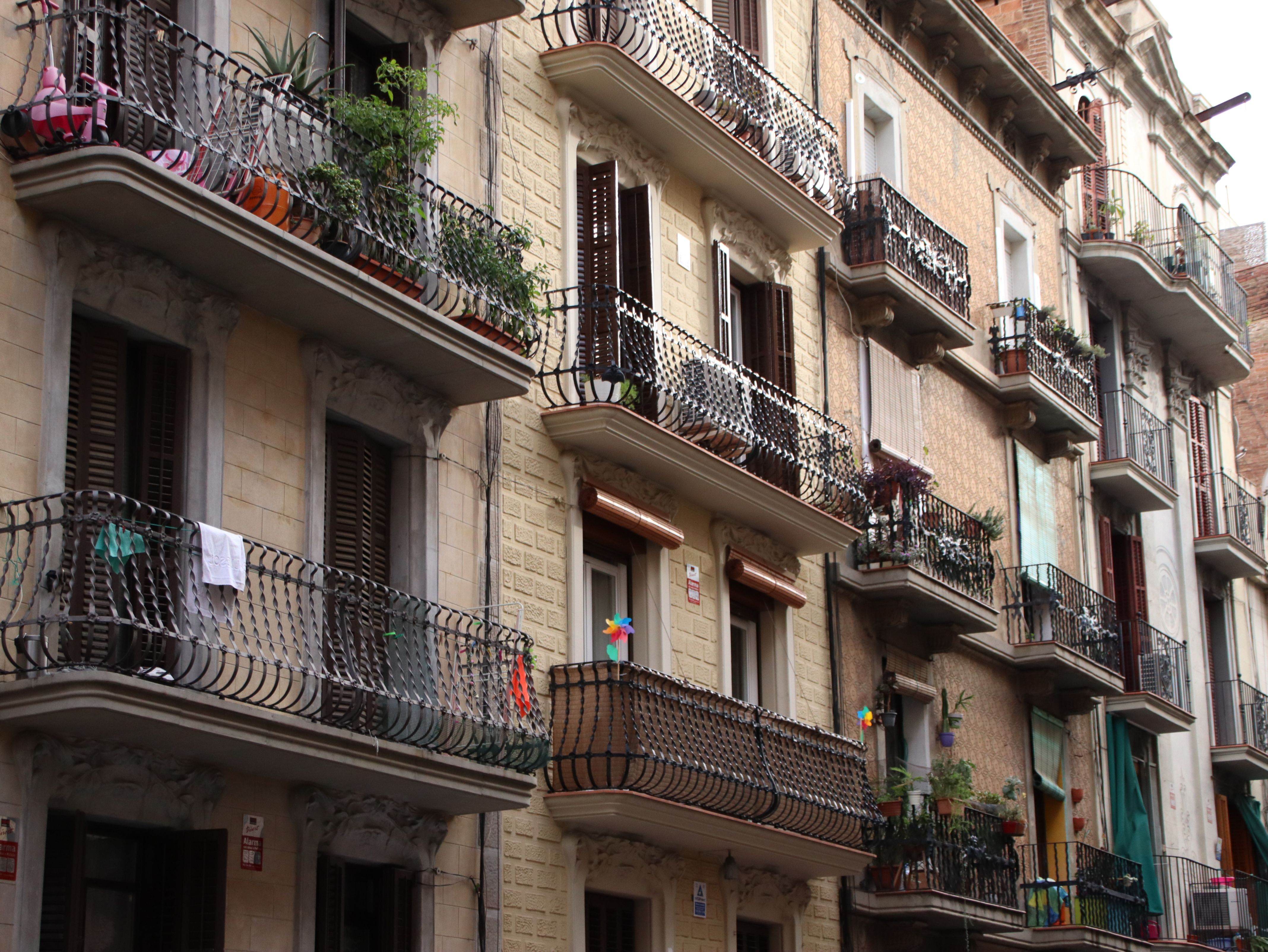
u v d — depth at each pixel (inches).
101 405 499.5
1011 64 1114.7
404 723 558.3
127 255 499.8
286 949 522.9
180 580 466.6
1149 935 1121.4
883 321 943.0
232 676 478.6
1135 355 1333.7
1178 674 1254.9
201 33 549.0
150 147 503.5
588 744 647.1
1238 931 1205.1
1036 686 1052.5
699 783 674.2
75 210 479.8
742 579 783.7
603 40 738.2
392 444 610.9
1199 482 1429.6
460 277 604.1
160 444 511.5
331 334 569.6
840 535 825.5
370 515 594.2
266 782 527.5
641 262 737.6
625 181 755.4
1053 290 1213.7
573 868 648.4
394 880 568.7
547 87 722.2
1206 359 1435.8
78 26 489.1
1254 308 1673.2
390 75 609.3
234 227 500.4
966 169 1107.9
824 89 947.3
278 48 581.9
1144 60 1418.6
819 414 830.5
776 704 811.4
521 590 652.1
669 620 731.4
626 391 702.5
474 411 645.3
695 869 725.3
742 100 807.7
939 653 958.4
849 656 879.7
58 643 452.1
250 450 538.6
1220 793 1354.6
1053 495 1154.7
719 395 751.7
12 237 471.8
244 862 513.7
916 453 975.6
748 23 884.0
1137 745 1228.5
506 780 575.2
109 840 485.1
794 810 729.6
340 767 514.0
